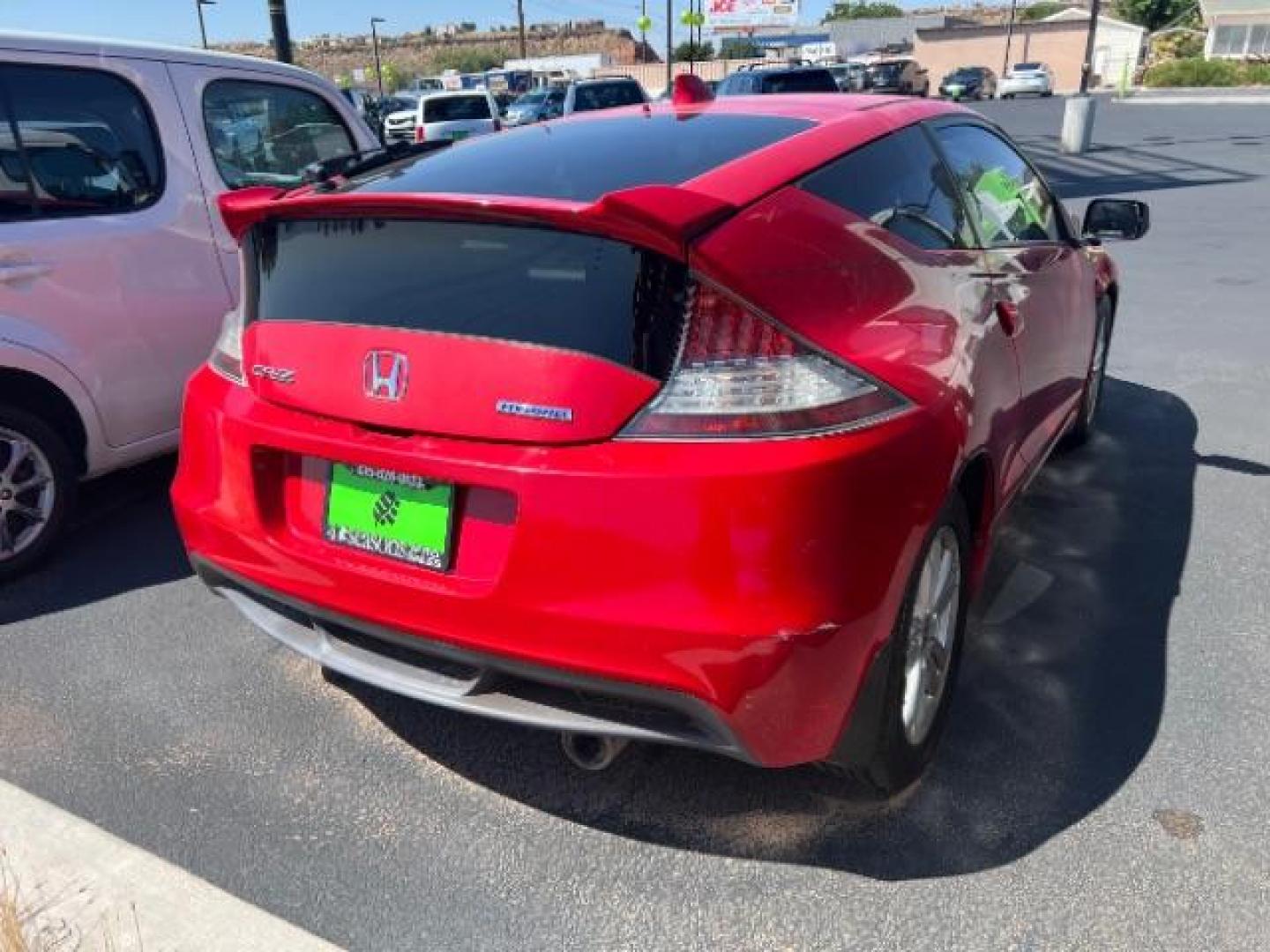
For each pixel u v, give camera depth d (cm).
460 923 229
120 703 313
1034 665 318
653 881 239
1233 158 1822
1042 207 394
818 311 217
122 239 407
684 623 204
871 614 217
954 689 278
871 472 212
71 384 395
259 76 479
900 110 309
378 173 297
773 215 226
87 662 336
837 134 270
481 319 220
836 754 234
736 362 207
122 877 235
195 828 259
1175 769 269
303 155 503
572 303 212
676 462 204
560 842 252
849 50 6962
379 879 242
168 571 402
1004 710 296
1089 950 215
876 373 219
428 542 228
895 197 272
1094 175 1662
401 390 226
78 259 393
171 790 274
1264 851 240
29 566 397
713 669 205
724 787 268
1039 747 279
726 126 280
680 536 204
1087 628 339
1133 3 6819
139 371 418
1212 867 235
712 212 213
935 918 225
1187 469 473
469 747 289
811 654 209
